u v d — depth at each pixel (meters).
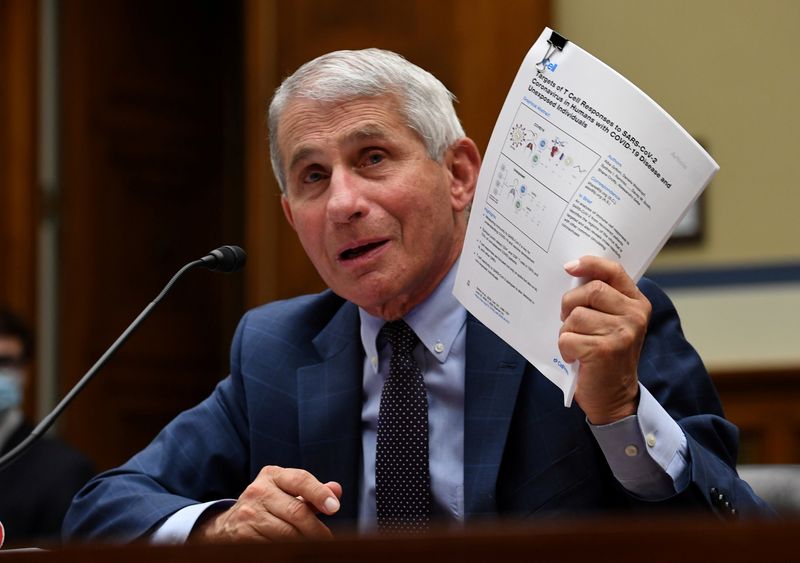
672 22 10.41
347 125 4.30
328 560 2.29
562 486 4.11
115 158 14.22
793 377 9.89
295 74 4.48
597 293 3.58
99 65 14.13
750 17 10.23
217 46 15.00
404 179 4.31
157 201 14.47
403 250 4.33
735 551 2.09
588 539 2.16
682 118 10.39
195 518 4.16
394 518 4.29
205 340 14.62
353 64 4.37
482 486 4.15
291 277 10.93
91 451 13.70
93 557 2.49
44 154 13.96
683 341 4.35
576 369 3.67
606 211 3.60
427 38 10.66
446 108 4.47
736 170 10.25
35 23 13.91
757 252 10.17
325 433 4.54
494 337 4.41
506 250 3.77
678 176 3.53
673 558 2.12
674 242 10.41
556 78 3.70
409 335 4.48
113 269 14.11
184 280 14.55
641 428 3.74
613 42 10.57
